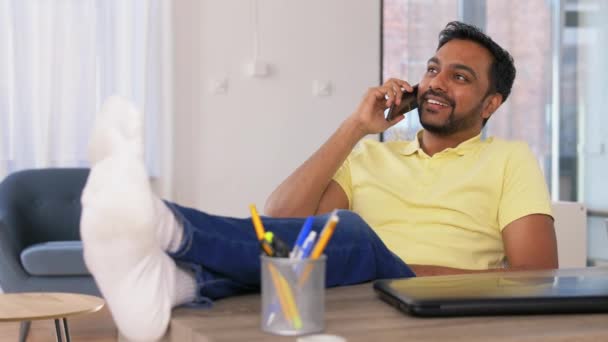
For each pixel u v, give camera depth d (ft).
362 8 17.83
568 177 16.88
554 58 16.98
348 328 2.85
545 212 5.85
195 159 16.55
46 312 8.66
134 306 2.87
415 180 6.20
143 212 2.69
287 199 6.02
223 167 16.76
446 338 2.69
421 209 6.10
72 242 13.32
